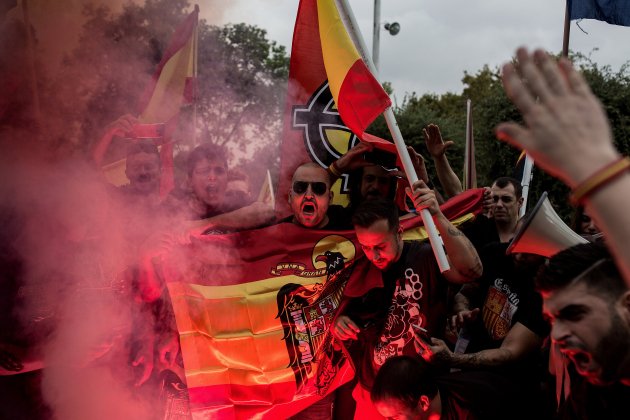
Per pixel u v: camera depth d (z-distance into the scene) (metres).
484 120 13.58
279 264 3.17
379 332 2.96
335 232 3.18
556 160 0.90
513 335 2.76
